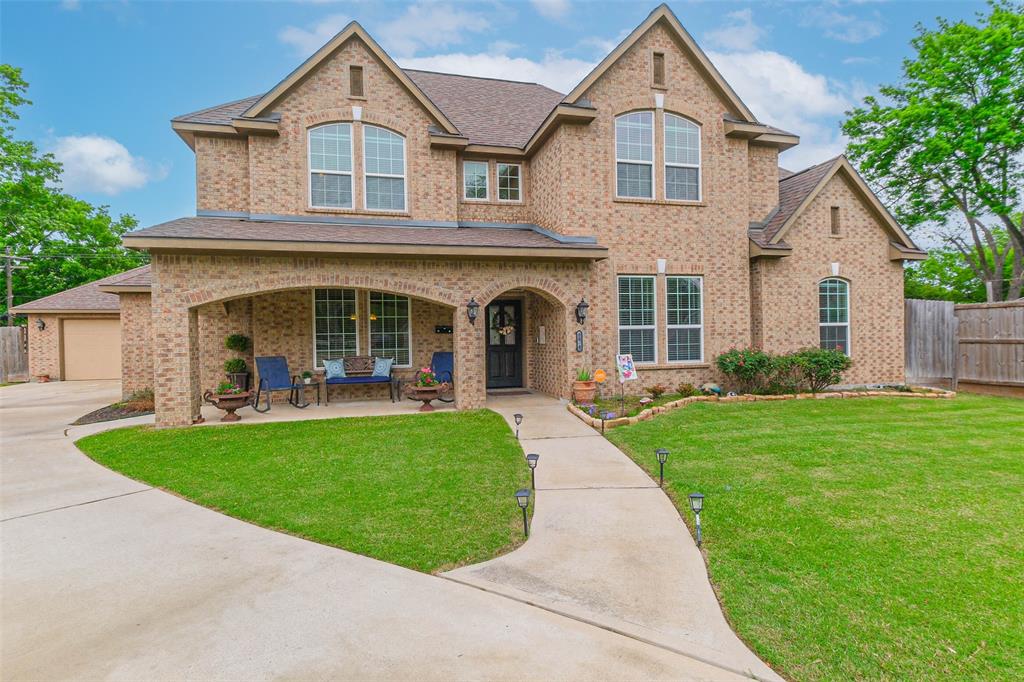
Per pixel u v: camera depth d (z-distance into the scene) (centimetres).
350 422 993
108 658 308
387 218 1265
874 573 405
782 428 895
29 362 1962
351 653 310
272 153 1195
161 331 956
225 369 1224
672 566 425
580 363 1192
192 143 1295
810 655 309
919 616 347
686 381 1299
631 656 308
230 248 940
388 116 1259
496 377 1425
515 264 1148
